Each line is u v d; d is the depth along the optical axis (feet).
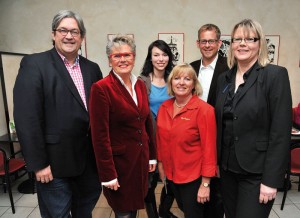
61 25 4.70
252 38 4.21
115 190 4.86
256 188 4.42
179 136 5.13
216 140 4.95
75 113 4.92
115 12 11.48
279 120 4.01
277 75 4.04
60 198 5.14
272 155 4.11
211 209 5.85
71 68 5.19
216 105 4.91
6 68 10.20
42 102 4.67
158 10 11.43
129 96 4.63
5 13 11.46
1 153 8.14
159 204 8.02
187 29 11.52
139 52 11.76
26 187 9.89
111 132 4.64
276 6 11.30
